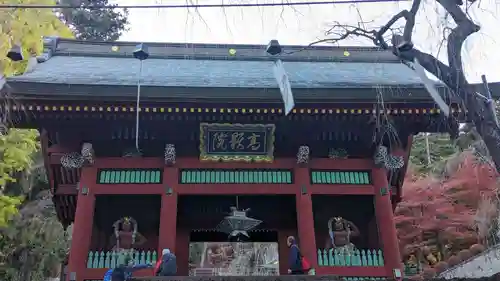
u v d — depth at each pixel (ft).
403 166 56.29
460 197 100.01
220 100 48.34
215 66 65.10
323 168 54.08
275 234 67.72
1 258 79.71
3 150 64.54
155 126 51.60
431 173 112.27
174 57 69.05
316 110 49.21
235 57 70.13
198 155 53.72
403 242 104.73
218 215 63.72
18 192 81.71
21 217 80.79
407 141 54.60
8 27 55.36
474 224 96.07
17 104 46.29
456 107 41.06
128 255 49.42
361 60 68.90
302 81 54.03
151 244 58.49
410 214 105.29
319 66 65.92
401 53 36.88
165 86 48.83
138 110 47.91
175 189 51.44
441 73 35.73
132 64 63.93
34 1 57.41
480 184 95.09
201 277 38.37
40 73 53.06
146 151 53.83
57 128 51.03
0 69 55.93
